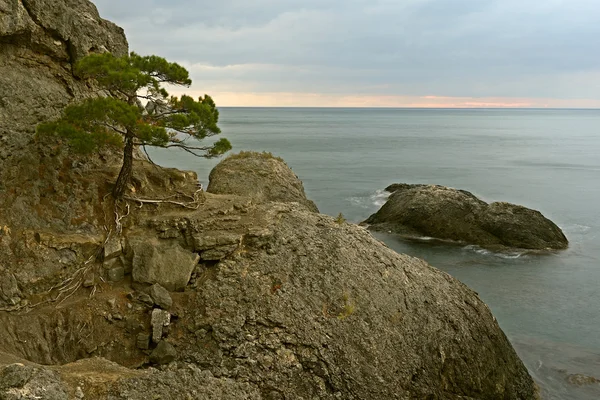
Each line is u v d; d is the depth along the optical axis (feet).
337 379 58.44
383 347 63.72
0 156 63.67
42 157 68.90
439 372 67.10
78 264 63.31
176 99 72.49
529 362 82.48
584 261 128.88
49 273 60.23
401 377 62.39
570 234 152.56
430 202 148.15
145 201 71.67
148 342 59.77
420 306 72.13
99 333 59.82
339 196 198.08
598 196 209.67
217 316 61.26
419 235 145.48
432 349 68.18
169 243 68.54
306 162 298.56
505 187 228.22
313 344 60.08
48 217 65.41
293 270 68.39
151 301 62.49
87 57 66.85
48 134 65.87
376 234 146.92
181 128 68.95
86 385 44.83
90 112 63.46
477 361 70.95
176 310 62.64
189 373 49.78
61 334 57.98
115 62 66.33
